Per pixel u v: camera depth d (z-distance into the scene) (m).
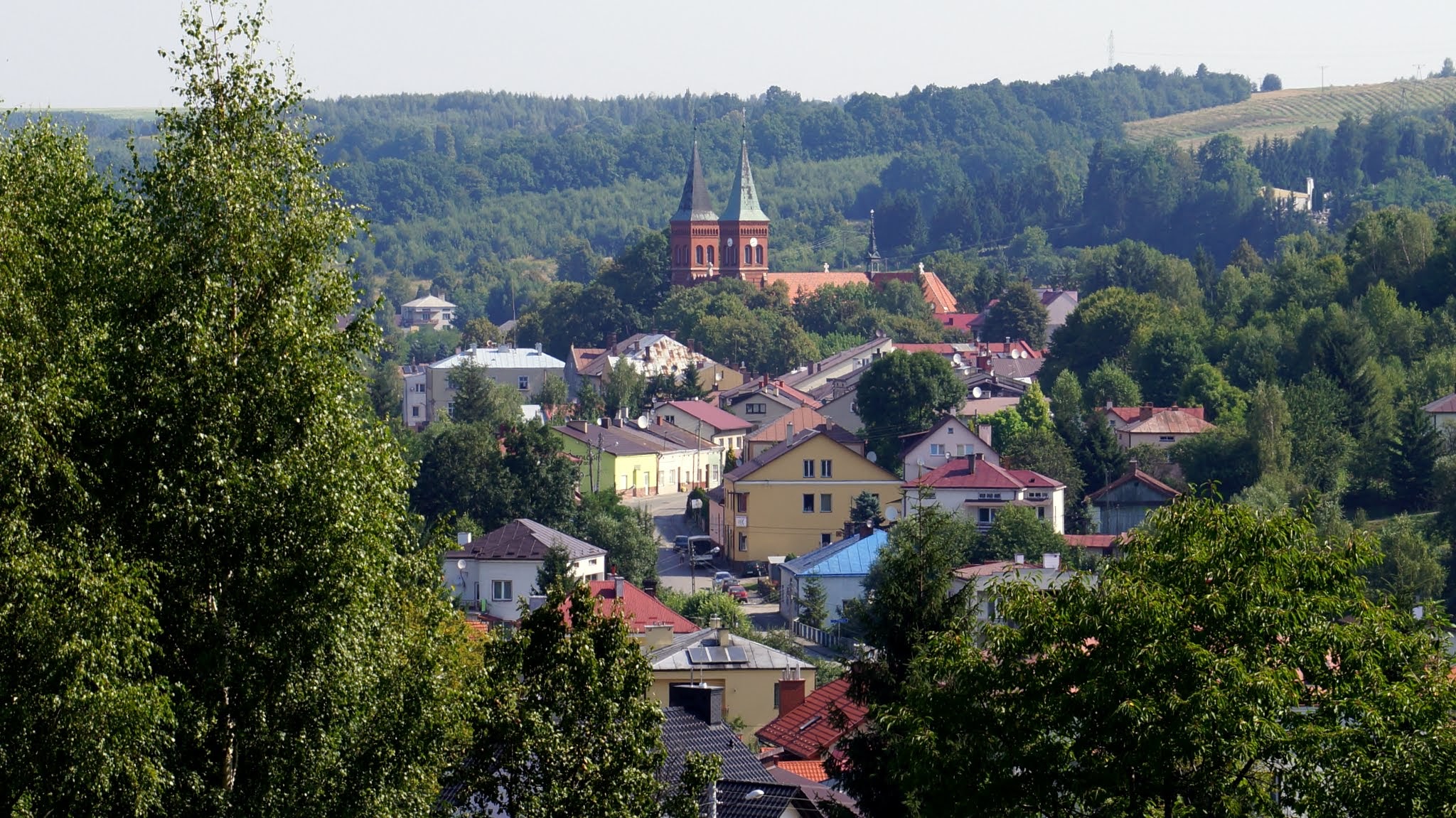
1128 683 86.44
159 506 90.31
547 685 93.38
